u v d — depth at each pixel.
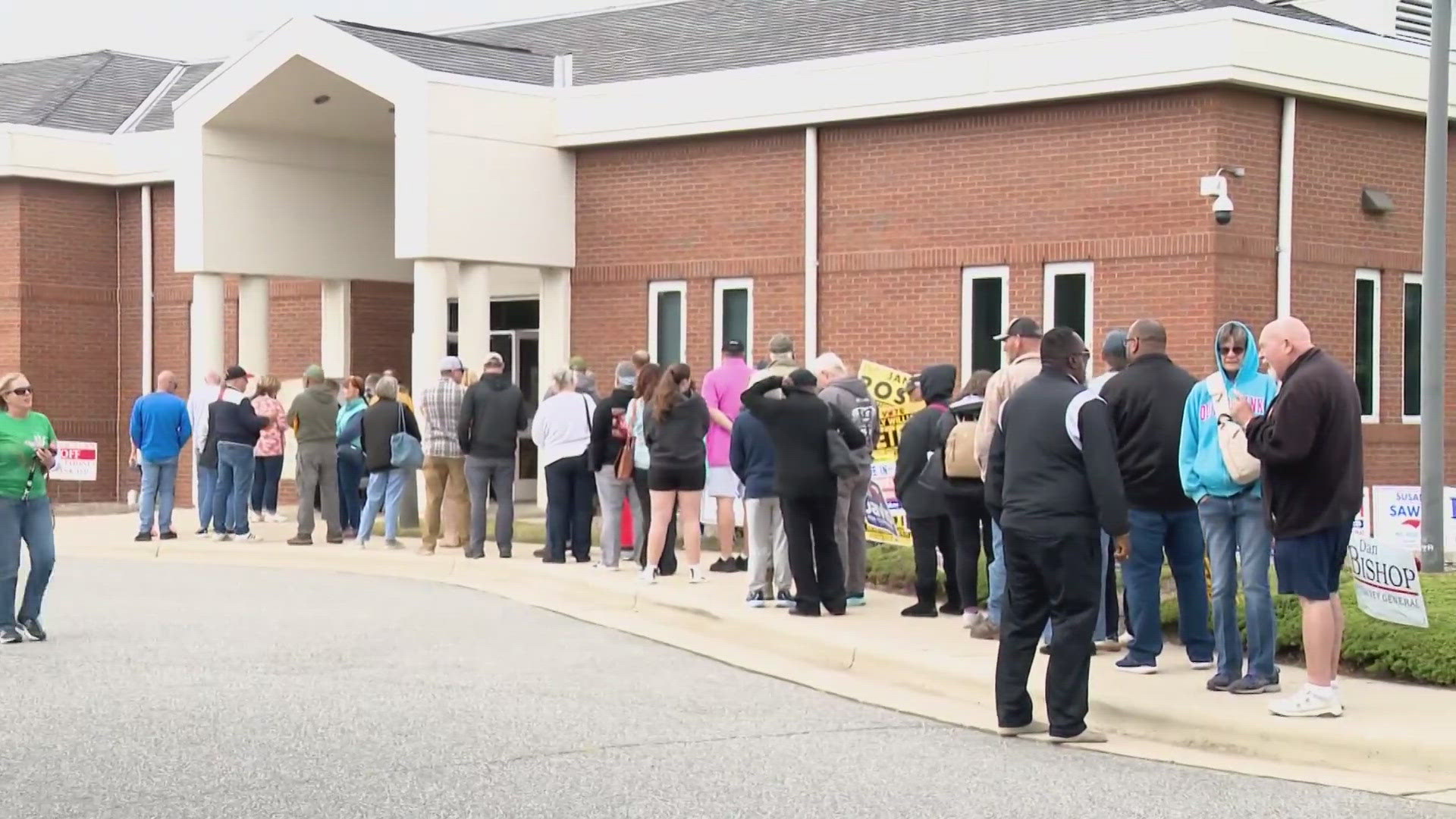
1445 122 15.03
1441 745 8.53
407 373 27.84
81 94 31.12
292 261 25.77
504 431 17.89
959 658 11.38
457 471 18.67
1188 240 18.41
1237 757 9.07
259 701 10.25
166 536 20.75
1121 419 10.70
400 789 7.98
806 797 7.91
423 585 17.05
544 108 23.22
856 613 13.62
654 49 25.95
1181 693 10.05
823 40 23.61
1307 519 9.16
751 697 10.81
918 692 11.06
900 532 16.03
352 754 8.75
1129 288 18.84
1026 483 9.30
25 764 8.45
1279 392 9.34
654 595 14.58
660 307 22.94
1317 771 8.68
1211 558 10.12
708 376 16.84
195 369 25.34
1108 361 11.69
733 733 9.55
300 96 24.31
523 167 23.03
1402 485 20.44
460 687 10.91
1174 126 18.53
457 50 24.47
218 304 25.25
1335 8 24.55
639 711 10.20
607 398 16.55
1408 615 10.30
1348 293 19.78
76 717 9.69
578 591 15.79
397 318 27.70
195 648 12.45
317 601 15.53
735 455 13.95
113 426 28.91
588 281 23.48
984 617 12.23
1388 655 10.53
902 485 13.40
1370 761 8.72
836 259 21.17
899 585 15.14
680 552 18.44
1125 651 11.80
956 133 20.17
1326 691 9.27
